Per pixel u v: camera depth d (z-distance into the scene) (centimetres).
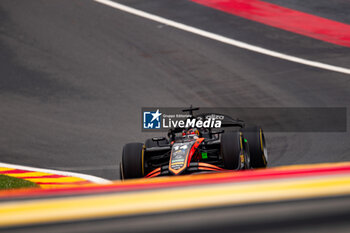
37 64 6844
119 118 5294
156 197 852
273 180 924
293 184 872
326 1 8844
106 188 1001
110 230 687
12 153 4591
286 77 6169
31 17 8331
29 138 4919
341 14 8256
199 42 7388
